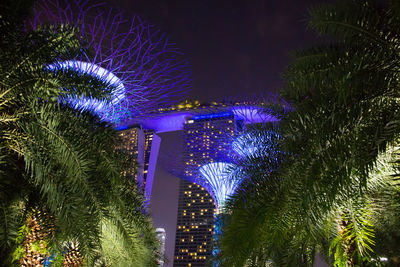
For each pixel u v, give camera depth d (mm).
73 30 8867
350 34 6953
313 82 7684
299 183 6105
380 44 6645
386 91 6309
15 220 8172
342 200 6578
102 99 8789
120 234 9961
